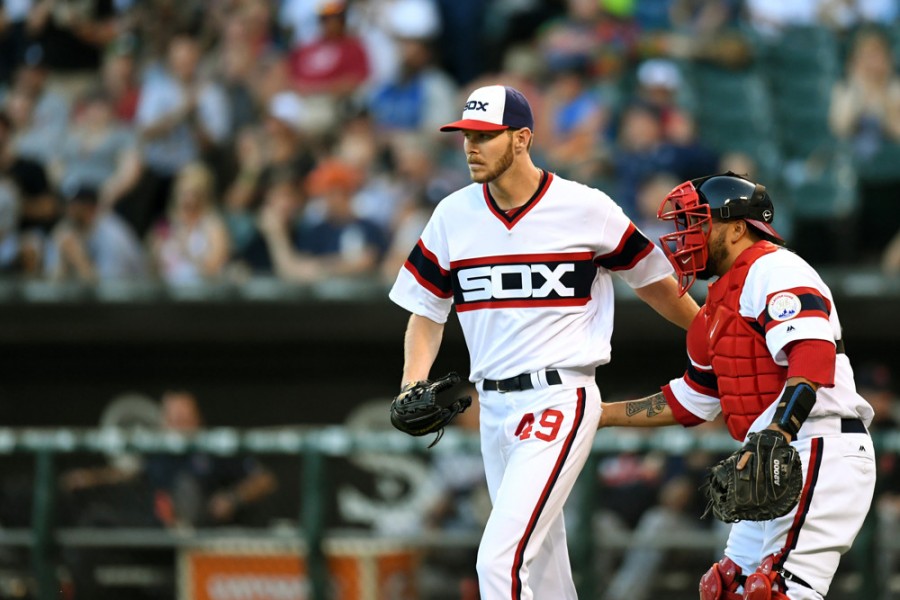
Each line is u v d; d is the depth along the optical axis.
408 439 30.17
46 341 37.47
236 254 39.91
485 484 32.09
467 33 47.78
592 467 29.08
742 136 46.59
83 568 31.94
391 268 38.34
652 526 30.19
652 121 40.38
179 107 43.50
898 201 41.59
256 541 31.17
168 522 32.00
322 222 39.16
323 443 30.67
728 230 17.56
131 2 50.06
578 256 18.62
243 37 46.75
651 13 50.94
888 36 50.56
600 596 29.44
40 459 31.95
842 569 29.06
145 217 42.41
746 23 50.59
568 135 42.59
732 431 17.67
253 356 37.53
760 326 17.14
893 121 44.50
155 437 31.80
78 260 39.66
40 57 49.91
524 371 18.72
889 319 35.03
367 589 30.55
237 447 31.11
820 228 41.28
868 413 17.44
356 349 37.25
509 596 17.98
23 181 42.34
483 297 18.84
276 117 42.03
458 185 40.38
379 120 43.91
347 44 45.81
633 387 36.59
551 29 47.75
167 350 37.69
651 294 19.36
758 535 17.80
